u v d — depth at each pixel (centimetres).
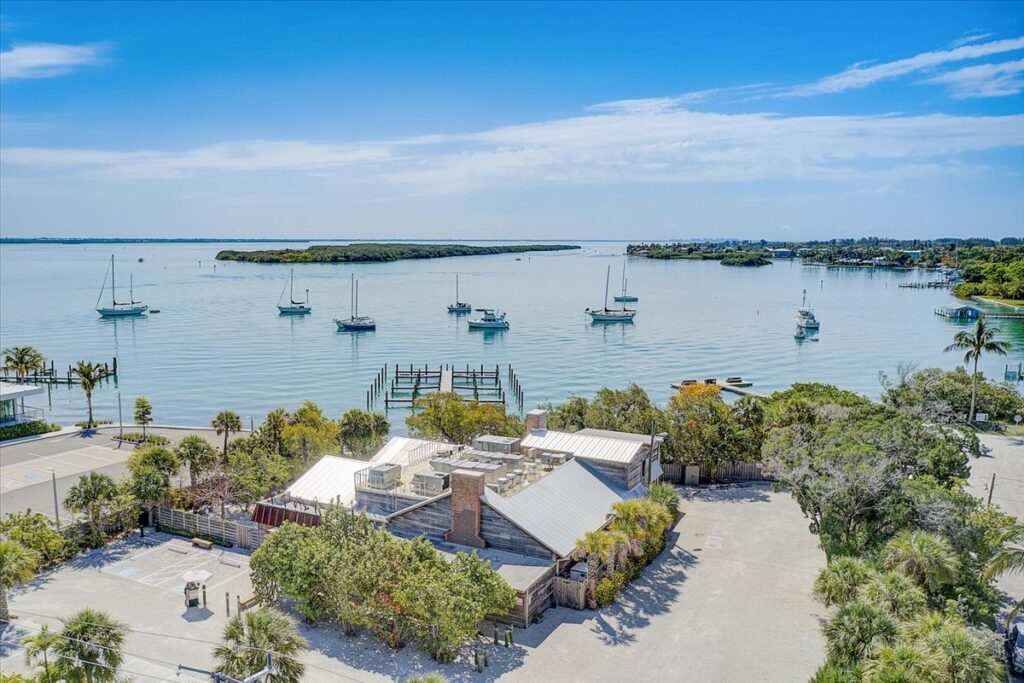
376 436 6781
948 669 2534
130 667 3241
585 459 4928
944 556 3272
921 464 4931
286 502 4684
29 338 15338
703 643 3522
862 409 5678
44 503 5425
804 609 3878
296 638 2847
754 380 11869
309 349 14488
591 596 3888
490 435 5531
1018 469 6575
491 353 14300
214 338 15550
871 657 2697
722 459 6116
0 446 7175
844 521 4138
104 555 4534
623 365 13125
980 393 8638
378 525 4306
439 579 3341
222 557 4484
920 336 16412
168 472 5278
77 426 8112
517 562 3894
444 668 3272
